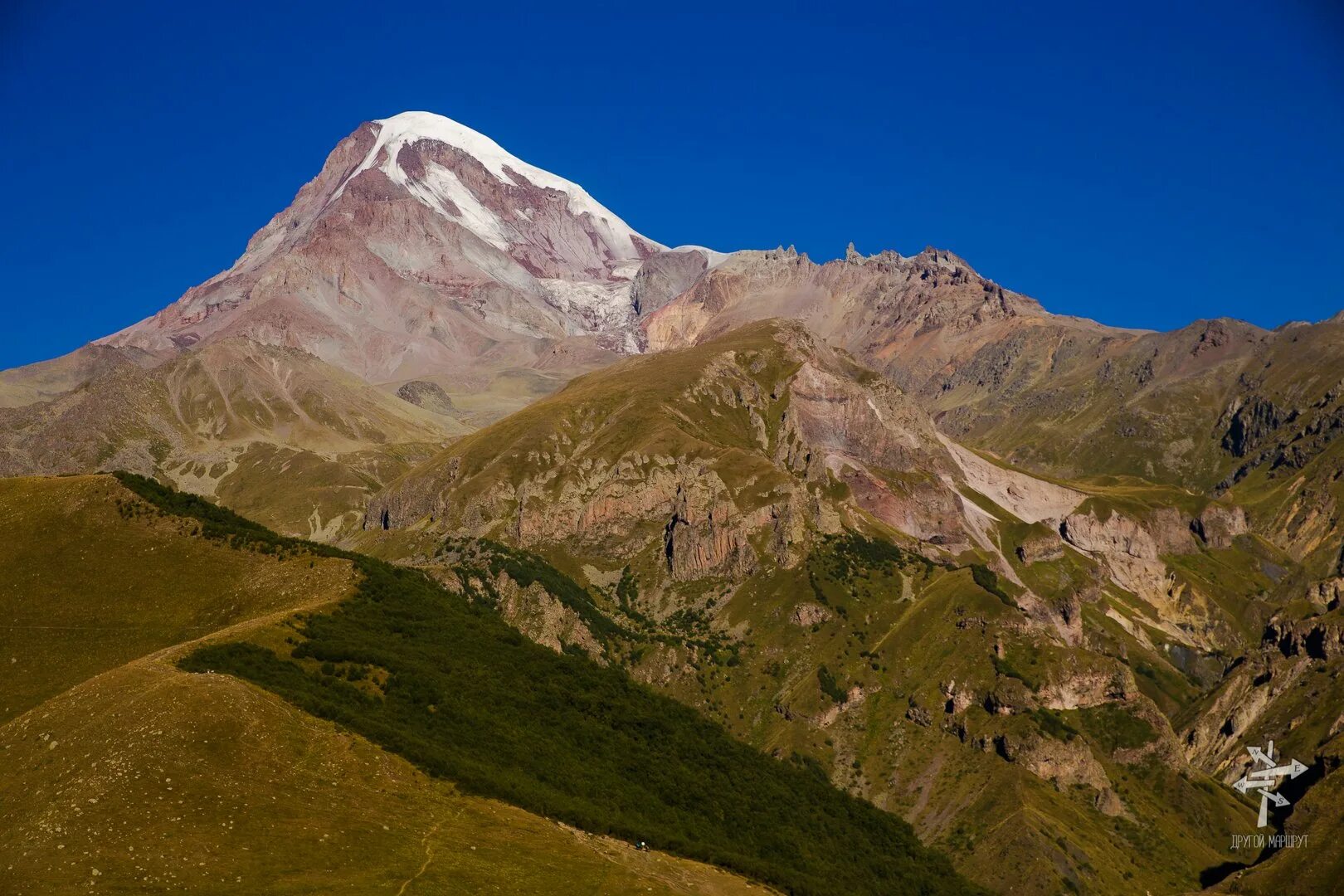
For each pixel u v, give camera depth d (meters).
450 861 172.12
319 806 174.25
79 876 152.62
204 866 157.88
